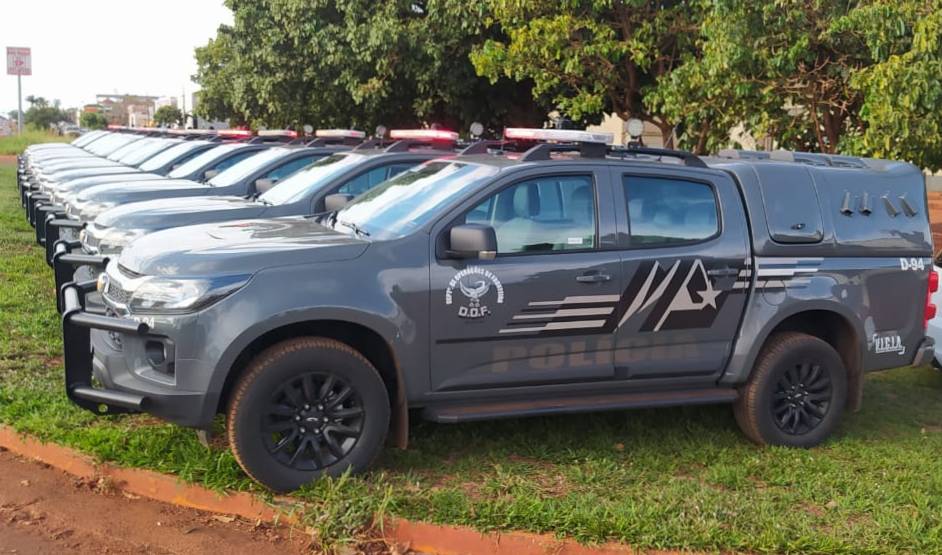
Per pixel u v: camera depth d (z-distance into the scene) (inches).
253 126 902.4
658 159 240.5
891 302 246.2
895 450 234.4
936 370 326.0
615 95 502.0
